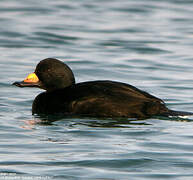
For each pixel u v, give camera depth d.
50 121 12.85
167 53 20.88
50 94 13.95
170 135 11.54
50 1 30.42
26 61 19.45
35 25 24.92
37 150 10.58
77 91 13.55
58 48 21.53
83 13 27.83
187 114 12.73
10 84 16.59
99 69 18.52
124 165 9.82
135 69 18.59
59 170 9.55
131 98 13.02
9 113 13.65
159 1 31.16
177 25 25.72
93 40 22.81
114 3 30.41
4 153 10.39
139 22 26.20
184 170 9.58
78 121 12.79
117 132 11.79
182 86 16.48
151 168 9.67
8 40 22.53
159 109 12.85
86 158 10.12
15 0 30.25
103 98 13.09
